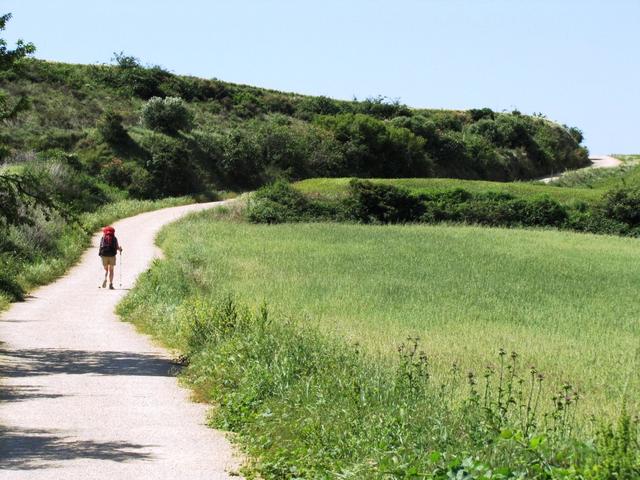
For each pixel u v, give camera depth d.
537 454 8.52
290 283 31.56
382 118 132.75
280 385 13.41
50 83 100.75
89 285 34.16
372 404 11.52
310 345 15.80
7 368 17.28
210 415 13.31
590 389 16.09
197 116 107.94
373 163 106.38
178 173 80.69
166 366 18.11
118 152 80.81
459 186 78.50
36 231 39.22
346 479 9.05
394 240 50.22
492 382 15.77
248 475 10.07
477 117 141.25
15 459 10.42
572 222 65.00
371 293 29.61
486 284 33.69
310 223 60.84
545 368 18.16
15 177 21.45
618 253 47.56
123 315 25.88
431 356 18.39
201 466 10.46
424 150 115.88
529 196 69.12
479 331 22.80
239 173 91.50
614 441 7.91
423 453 9.24
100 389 15.38
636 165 123.12
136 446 11.38
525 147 131.62
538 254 45.91
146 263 41.34
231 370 15.14
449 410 11.28
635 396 15.42
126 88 110.44
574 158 138.38
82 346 20.45
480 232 56.97
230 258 39.72
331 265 38.12
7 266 32.81
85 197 64.81
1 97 21.89
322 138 103.50
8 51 21.12
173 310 23.53
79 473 9.82
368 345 19.27
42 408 13.62
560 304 29.38
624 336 23.14
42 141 78.44
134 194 76.12
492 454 8.84
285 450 10.55
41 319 24.88
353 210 64.88
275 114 122.44
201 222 57.94
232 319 19.28
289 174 94.94
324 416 11.29
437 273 36.62
